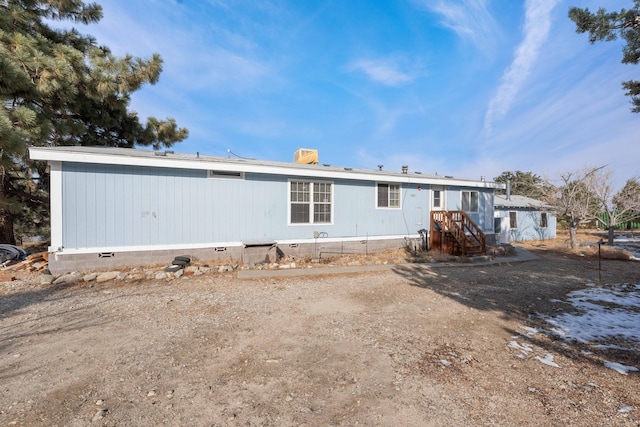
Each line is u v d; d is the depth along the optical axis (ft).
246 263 28.37
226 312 16.48
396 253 37.70
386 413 8.13
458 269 30.53
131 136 44.27
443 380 9.88
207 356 11.40
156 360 11.05
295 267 28.71
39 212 41.09
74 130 34.01
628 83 22.85
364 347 12.33
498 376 10.21
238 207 30.63
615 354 12.03
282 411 8.20
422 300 19.42
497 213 60.34
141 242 26.58
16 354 11.43
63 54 30.35
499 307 18.19
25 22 30.58
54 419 7.75
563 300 19.81
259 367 10.61
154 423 7.66
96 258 24.98
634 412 8.27
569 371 10.63
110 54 38.09
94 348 11.98
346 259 33.71
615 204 52.42
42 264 26.02
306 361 11.08
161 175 27.35
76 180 24.41
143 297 19.08
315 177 34.68
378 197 39.34
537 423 7.82
